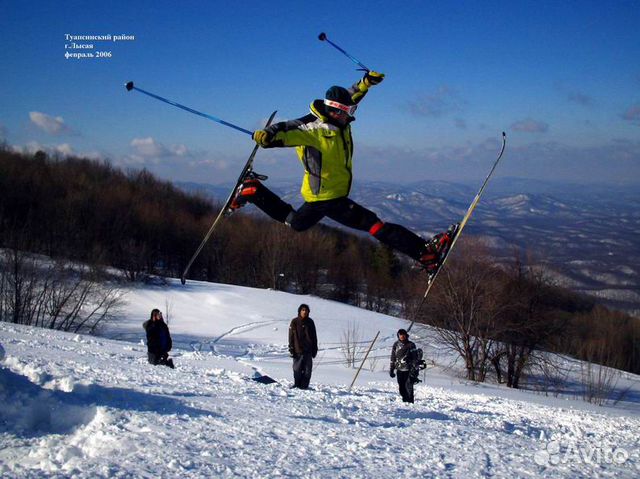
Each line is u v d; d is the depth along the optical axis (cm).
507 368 2944
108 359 1199
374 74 509
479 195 561
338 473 409
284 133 491
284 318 3950
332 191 511
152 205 6069
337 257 6069
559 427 827
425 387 1595
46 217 4747
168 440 453
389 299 5838
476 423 782
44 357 1023
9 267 3381
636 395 2759
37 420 475
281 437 509
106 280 4019
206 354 1866
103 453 413
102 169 7025
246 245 5794
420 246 536
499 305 2795
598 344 3475
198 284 4725
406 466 445
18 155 6006
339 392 1141
